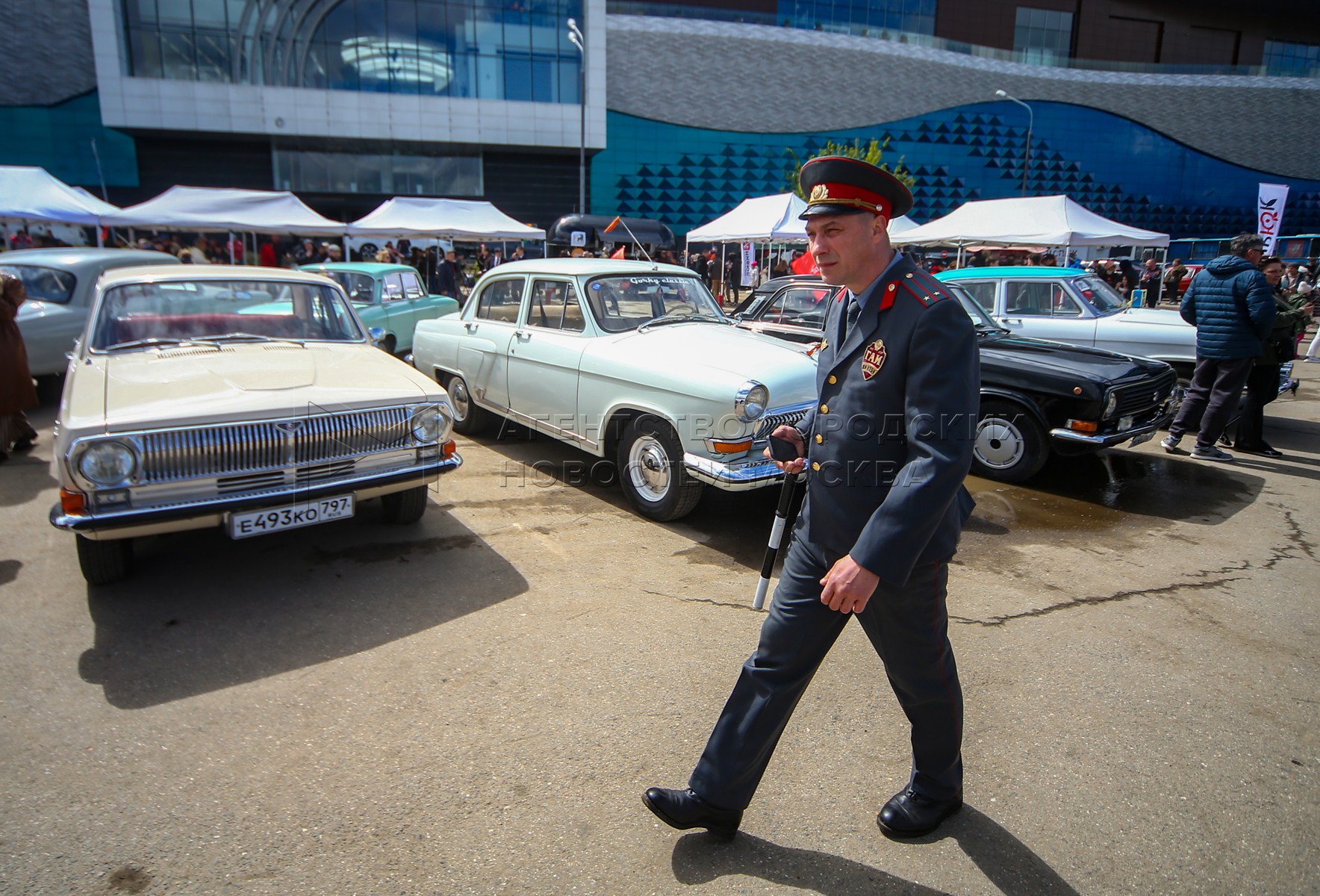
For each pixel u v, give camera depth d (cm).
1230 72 3988
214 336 439
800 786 235
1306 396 967
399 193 3253
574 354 504
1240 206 4147
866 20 3878
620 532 453
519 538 439
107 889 191
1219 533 467
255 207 1502
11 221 1263
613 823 218
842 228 175
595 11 3155
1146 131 3947
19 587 365
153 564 395
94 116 2934
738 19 3672
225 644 315
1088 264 2062
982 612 357
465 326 640
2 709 269
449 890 193
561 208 3472
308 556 408
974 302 718
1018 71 3756
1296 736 263
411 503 433
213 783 232
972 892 194
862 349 182
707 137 3566
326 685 287
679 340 487
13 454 594
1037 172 3891
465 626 333
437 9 3019
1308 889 197
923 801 215
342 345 468
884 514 164
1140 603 368
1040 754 252
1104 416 530
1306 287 1841
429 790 230
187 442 324
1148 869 203
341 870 199
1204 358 631
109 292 427
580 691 284
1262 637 335
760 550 427
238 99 2886
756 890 194
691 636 327
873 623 193
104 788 229
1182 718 273
